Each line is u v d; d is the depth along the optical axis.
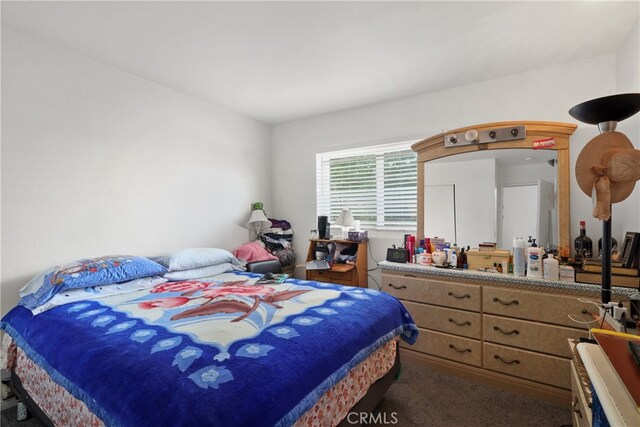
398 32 2.00
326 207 3.70
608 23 1.88
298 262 3.83
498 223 2.47
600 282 1.82
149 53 2.26
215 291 1.99
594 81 2.28
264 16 1.83
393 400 1.95
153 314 1.54
